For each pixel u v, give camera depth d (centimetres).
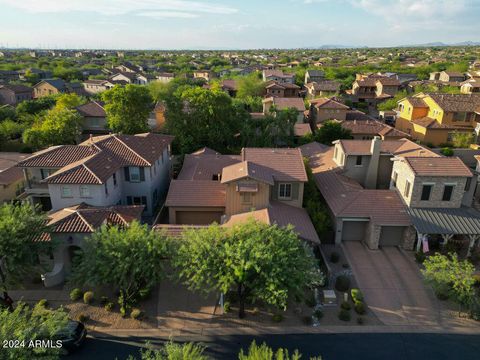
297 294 2219
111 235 2336
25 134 5444
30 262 2431
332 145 5638
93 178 3266
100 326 2389
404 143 4153
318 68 14638
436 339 2306
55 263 2834
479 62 15088
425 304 2622
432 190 3256
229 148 5791
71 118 5684
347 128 5941
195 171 4094
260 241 2278
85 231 2736
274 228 2398
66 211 2998
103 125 6825
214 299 2648
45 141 5425
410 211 3288
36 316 1845
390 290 2762
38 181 3719
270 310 2539
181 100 5647
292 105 7188
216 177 4112
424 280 2589
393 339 2302
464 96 6594
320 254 3197
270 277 2084
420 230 3092
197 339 2288
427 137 6181
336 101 7288
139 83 12619
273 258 2173
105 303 2581
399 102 7212
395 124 7388
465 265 2527
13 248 2312
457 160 3359
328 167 4262
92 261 2253
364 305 2567
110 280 2255
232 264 2128
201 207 3516
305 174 3475
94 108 6919
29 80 12306
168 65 19062
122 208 3119
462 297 2394
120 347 2220
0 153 4988
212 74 14050
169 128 5647
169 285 2778
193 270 2247
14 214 2509
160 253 2316
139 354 2167
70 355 2159
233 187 3275
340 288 2733
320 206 3462
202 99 5466
